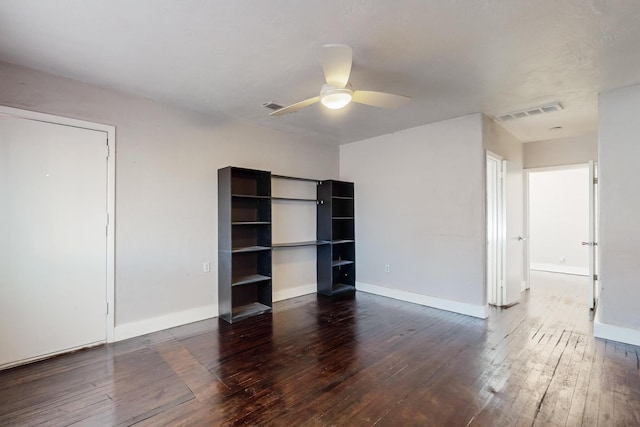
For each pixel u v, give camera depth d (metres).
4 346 2.53
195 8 1.83
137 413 1.97
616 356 2.68
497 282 4.27
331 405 2.04
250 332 3.30
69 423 1.88
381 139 4.77
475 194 3.74
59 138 2.78
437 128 4.10
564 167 4.89
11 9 1.83
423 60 2.46
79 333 2.87
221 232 3.79
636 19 1.92
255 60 2.48
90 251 2.94
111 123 3.05
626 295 2.96
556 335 3.17
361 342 3.02
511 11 1.86
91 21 1.96
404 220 4.47
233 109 3.62
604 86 2.96
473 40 2.18
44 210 2.71
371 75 2.71
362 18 1.94
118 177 3.10
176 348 2.91
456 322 3.56
